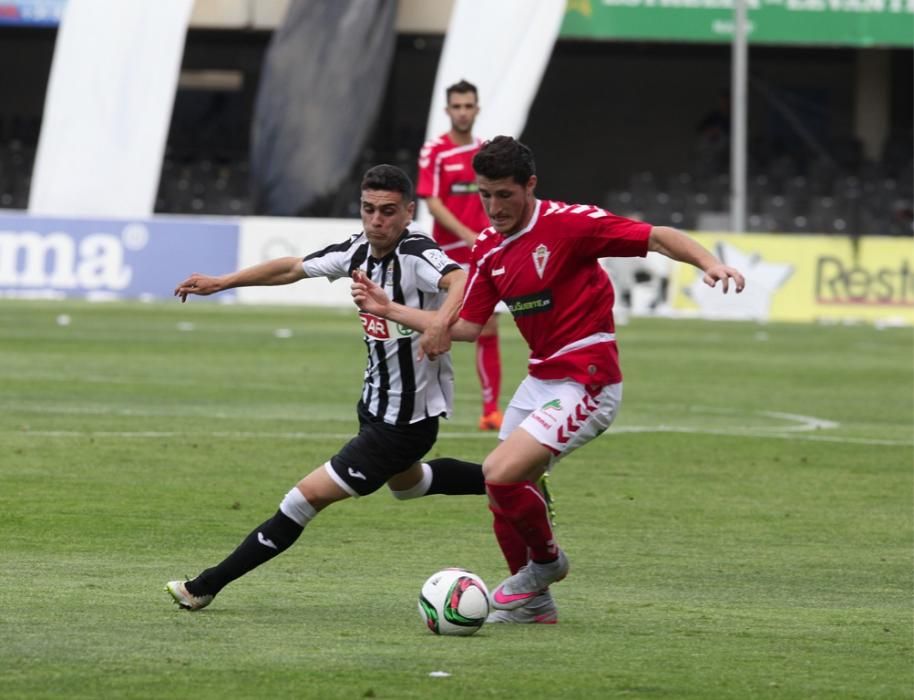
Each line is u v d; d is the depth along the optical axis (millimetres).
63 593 23266
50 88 109312
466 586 21109
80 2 109250
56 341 71125
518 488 21875
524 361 69562
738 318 101625
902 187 122625
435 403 23078
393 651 20047
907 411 53344
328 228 99812
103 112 108875
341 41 114062
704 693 18125
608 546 28844
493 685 18281
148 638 20422
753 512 32969
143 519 29969
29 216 99312
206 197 120688
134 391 52594
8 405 47531
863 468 39750
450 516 31531
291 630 21188
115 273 99938
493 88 109750
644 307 104000
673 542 29391
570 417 22109
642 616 22875
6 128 132875
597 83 143500
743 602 24047
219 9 120688
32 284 99500
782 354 75438
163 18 109562
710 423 48406
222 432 42781
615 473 37969
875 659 20156
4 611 21891
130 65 109125
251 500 32438
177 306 97625
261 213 114375
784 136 142375
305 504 22484
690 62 142875
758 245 102312
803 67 142125
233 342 73688
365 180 22906
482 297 22891
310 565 26297
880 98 135875
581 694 17938
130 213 108812
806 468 39562
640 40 120000
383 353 22891
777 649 20672
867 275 101625
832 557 28156
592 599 24141
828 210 119250
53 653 19391
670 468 39031
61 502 31438
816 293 101812
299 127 113812
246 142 132875
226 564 22266
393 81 131625
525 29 110062
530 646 20609
